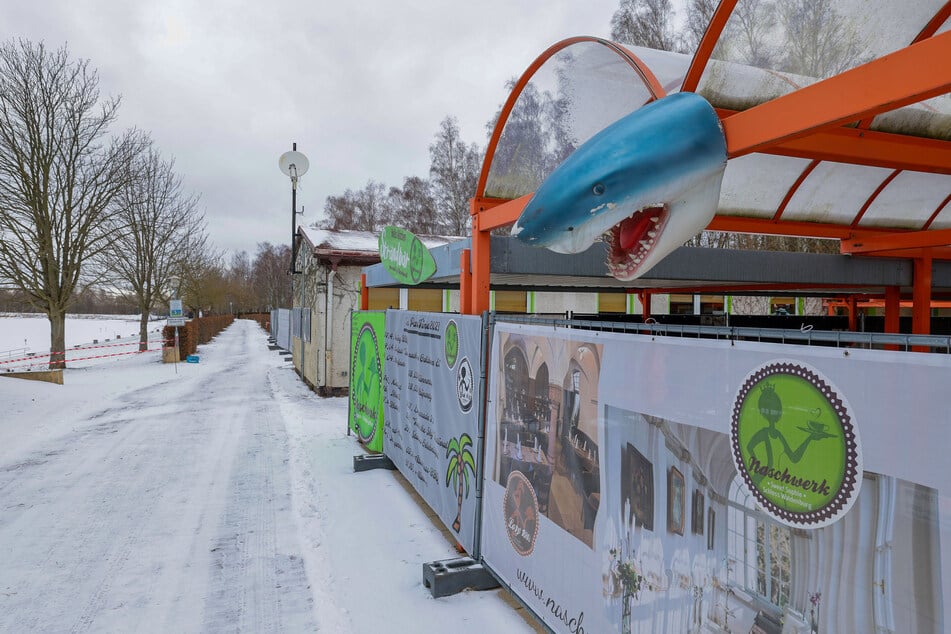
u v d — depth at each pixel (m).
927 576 1.26
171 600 3.71
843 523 1.46
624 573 2.38
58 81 18.02
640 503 2.28
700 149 2.22
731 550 1.82
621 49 2.94
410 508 5.34
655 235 2.38
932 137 3.15
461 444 4.25
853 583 1.43
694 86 2.58
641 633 2.27
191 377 16.30
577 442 2.75
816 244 13.31
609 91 3.37
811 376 1.54
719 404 1.87
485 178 4.27
